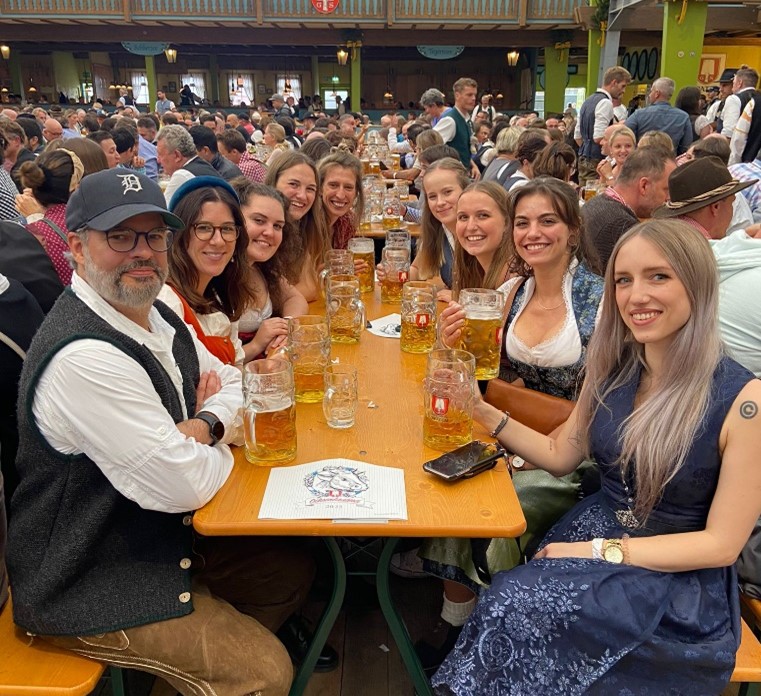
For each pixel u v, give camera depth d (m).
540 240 1.97
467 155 6.79
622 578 1.31
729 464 1.29
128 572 1.34
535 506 1.76
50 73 21.95
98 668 1.31
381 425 1.63
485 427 1.70
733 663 1.29
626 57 17.09
